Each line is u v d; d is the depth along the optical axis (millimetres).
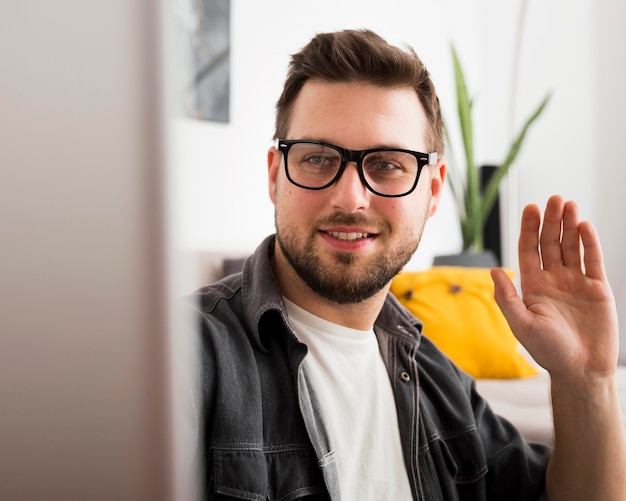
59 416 220
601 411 915
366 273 861
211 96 2549
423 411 966
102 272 218
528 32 3332
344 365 902
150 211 219
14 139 214
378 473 870
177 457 231
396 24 3158
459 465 983
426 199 936
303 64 893
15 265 216
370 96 865
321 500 805
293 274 908
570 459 938
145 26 218
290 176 868
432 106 956
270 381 834
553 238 958
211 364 774
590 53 3016
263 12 2730
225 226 2613
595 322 922
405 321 983
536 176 3316
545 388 1773
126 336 222
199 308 869
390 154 869
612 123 2908
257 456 755
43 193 215
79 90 215
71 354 219
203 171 2545
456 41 3461
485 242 3270
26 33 214
